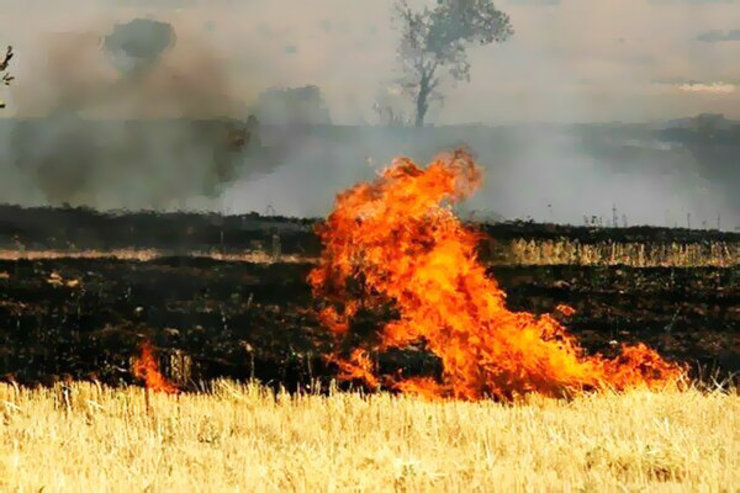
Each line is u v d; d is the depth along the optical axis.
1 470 29.88
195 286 72.44
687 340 63.62
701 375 55.34
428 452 34.09
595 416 40.19
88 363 56.00
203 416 39.69
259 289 72.00
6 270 74.62
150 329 62.53
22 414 39.56
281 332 62.75
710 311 70.00
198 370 55.25
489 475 29.95
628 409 41.47
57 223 96.56
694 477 30.55
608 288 75.31
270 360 57.47
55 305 66.38
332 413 40.09
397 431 38.16
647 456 32.12
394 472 29.95
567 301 70.94
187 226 96.50
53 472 29.86
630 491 28.44
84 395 42.84
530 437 35.81
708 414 40.53
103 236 93.12
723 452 33.31
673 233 100.56
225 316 65.50
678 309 70.12
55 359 56.25
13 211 100.06
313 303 69.19
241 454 33.19
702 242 95.19
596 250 88.00
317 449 34.06
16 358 56.00
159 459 32.34
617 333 64.31
